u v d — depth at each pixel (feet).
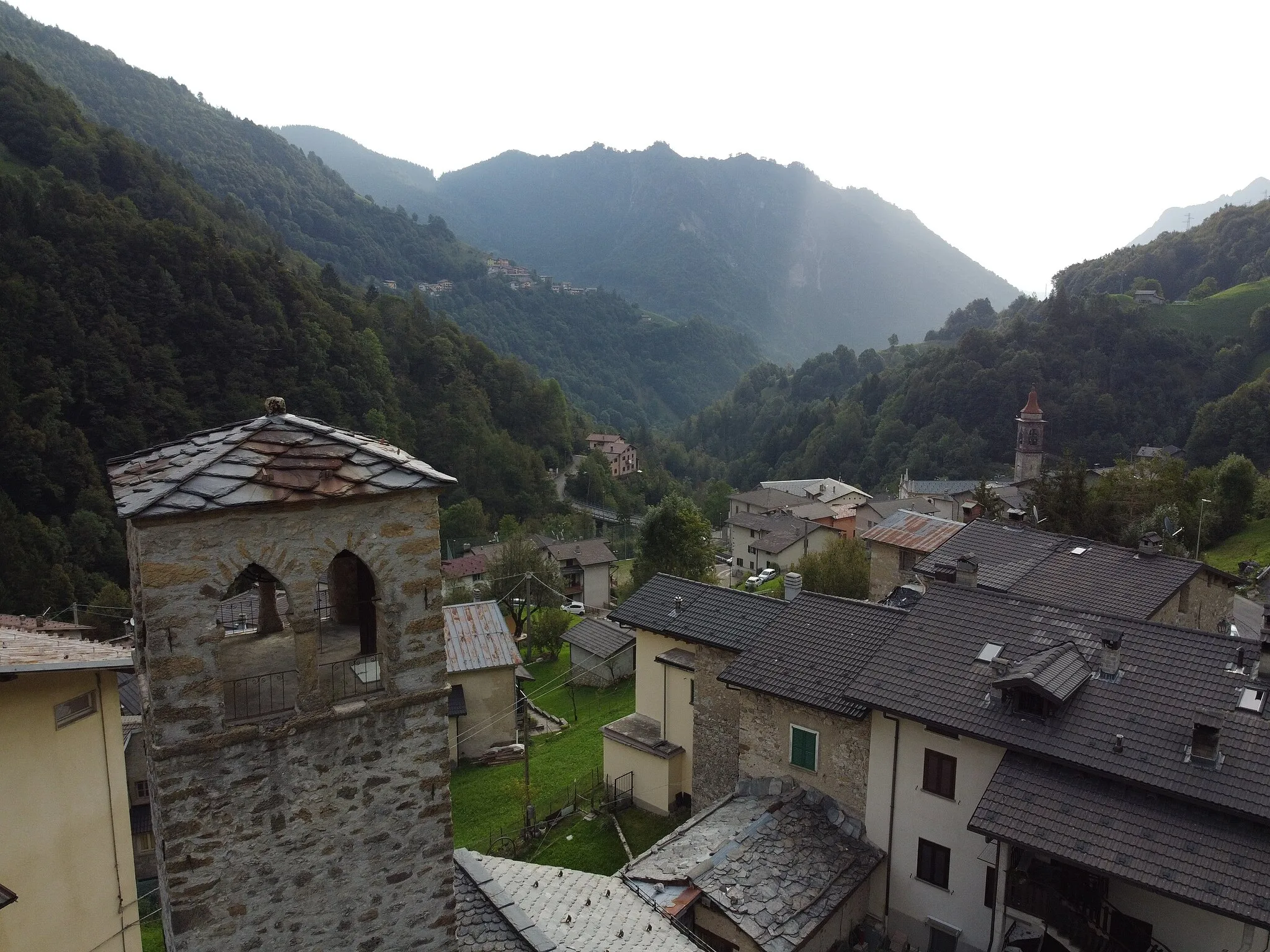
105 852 55.21
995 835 55.98
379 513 32.53
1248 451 354.95
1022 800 57.98
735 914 62.64
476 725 131.44
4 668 43.88
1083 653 68.33
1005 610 75.87
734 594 99.30
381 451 33.53
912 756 69.15
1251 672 62.34
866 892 72.33
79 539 226.99
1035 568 108.27
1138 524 181.88
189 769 29.89
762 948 60.18
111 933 55.52
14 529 204.85
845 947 69.36
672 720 97.76
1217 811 53.57
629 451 554.46
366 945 34.17
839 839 72.08
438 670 34.58
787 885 66.08
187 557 29.12
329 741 32.45
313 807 32.40
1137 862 51.75
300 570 31.17
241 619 45.37
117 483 32.55
